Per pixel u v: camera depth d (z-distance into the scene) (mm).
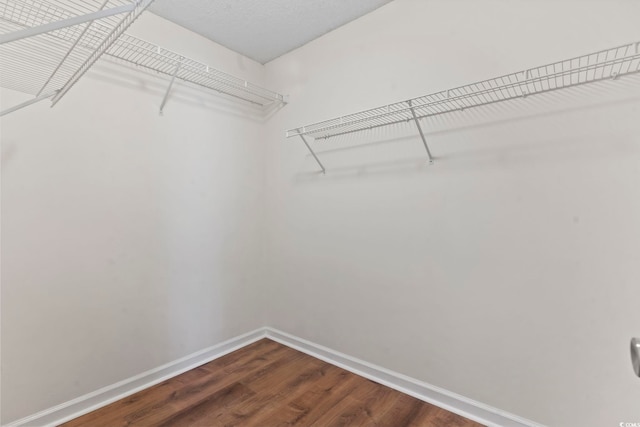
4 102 1411
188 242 2113
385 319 1924
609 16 1244
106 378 1734
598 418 1287
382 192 1924
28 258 1477
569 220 1341
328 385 1911
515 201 1469
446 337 1688
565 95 1344
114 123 1757
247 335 2494
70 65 1233
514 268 1475
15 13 1059
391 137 1880
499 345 1522
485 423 1558
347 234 2098
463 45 1607
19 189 1450
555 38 1357
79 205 1631
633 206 1211
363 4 1899
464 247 1619
